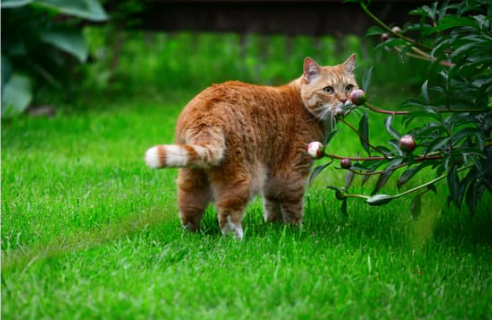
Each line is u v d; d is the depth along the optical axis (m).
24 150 7.43
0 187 5.83
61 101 10.09
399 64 10.41
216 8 10.93
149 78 12.15
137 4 10.80
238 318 3.38
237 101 4.63
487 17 4.06
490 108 4.22
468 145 4.34
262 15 10.80
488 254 4.53
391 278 3.96
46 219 4.93
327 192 5.95
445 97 4.28
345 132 8.22
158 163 3.96
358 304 3.60
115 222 4.90
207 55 13.34
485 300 3.71
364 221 5.18
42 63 9.90
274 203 5.22
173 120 9.03
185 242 4.50
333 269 4.01
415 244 4.54
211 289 3.69
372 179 6.21
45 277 3.83
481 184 4.33
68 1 9.36
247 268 4.04
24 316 3.38
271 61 12.59
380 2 10.23
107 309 3.44
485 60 4.12
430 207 5.25
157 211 5.14
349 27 10.48
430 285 3.91
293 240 4.46
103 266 4.04
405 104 4.05
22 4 8.66
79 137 8.12
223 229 4.57
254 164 4.62
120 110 9.76
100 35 12.05
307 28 10.67
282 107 4.98
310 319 3.40
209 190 4.64
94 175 6.32
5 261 4.04
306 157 5.00
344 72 5.29
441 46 4.30
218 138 4.30
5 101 8.80
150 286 3.74
